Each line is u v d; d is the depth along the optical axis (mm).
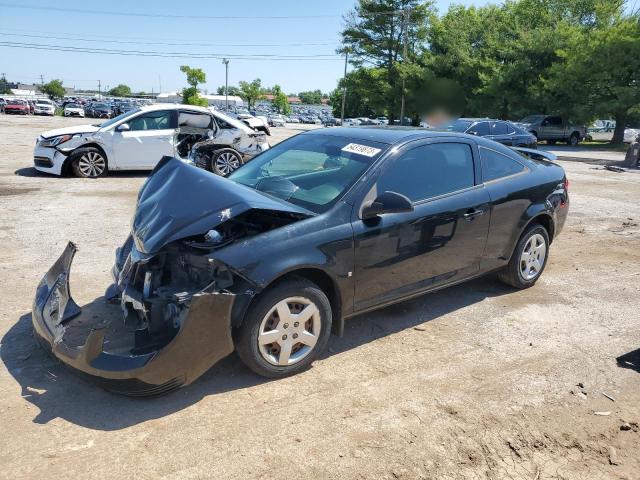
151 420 3068
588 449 2975
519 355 4000
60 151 11016
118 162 11539
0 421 3006
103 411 3139
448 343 4160
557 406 3357
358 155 4152
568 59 32406
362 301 3893
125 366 2988
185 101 54531
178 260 3518
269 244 3381
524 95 35750
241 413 3160
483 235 4609
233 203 3381
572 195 11508
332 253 3588
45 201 8828
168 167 4074
